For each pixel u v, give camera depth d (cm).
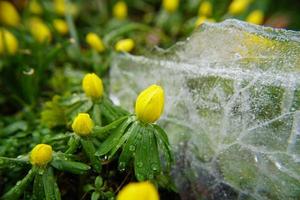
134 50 50
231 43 32
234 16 55
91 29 56
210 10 54
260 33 31
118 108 34
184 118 34
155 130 29
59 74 47
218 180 31
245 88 30
